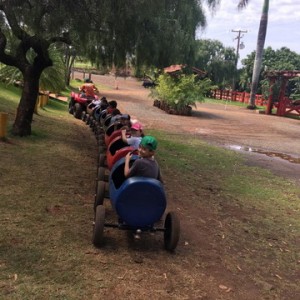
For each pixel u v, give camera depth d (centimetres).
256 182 1012
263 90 4716
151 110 2689
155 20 1000
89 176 814
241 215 735
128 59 1085
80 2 840
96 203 582
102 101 1438
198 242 574
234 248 577
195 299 418
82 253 475
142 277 443
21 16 861
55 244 486
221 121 2444
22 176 733
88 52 1067
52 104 2042
